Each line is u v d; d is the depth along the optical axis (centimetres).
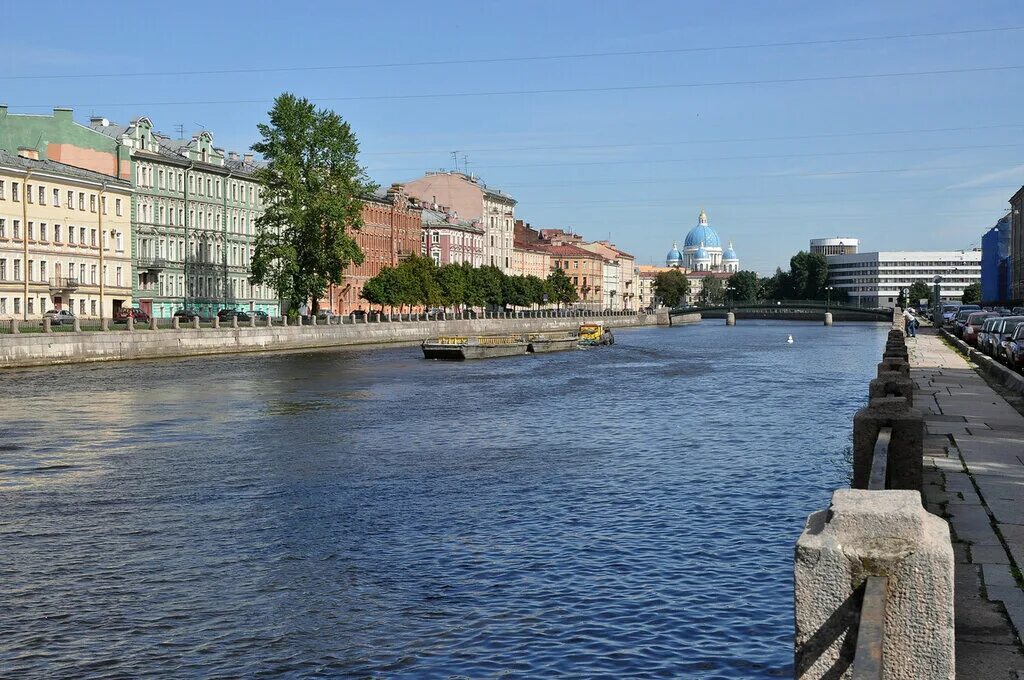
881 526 548
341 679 1241
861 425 1384
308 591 1616
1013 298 13888
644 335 15625
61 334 6900
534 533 1981
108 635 1423
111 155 10575
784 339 13688
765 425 3719
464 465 2872
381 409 4525
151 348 7712
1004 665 891
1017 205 14150
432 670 1257
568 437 3469
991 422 2586
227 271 12306
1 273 8781
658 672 1220
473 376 6688
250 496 2434
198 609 1535
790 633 1349
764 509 2158
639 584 1598
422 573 1705
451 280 14725
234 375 6381
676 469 2703
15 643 1395
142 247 10762
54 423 3950
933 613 539
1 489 2556
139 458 3073
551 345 10619
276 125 9619
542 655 1293
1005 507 1531
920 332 9981
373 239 16012
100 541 1983
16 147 10438
